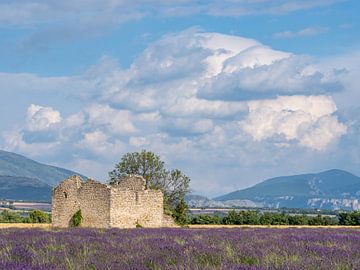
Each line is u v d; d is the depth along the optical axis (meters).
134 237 34.12
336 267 17.08
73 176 69.19
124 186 71.81
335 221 105.25
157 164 91.25
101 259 19.53
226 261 18.38
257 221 103.38
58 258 19.78
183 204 90.62
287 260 18.39
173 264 17.77
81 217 67.44
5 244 26.58
